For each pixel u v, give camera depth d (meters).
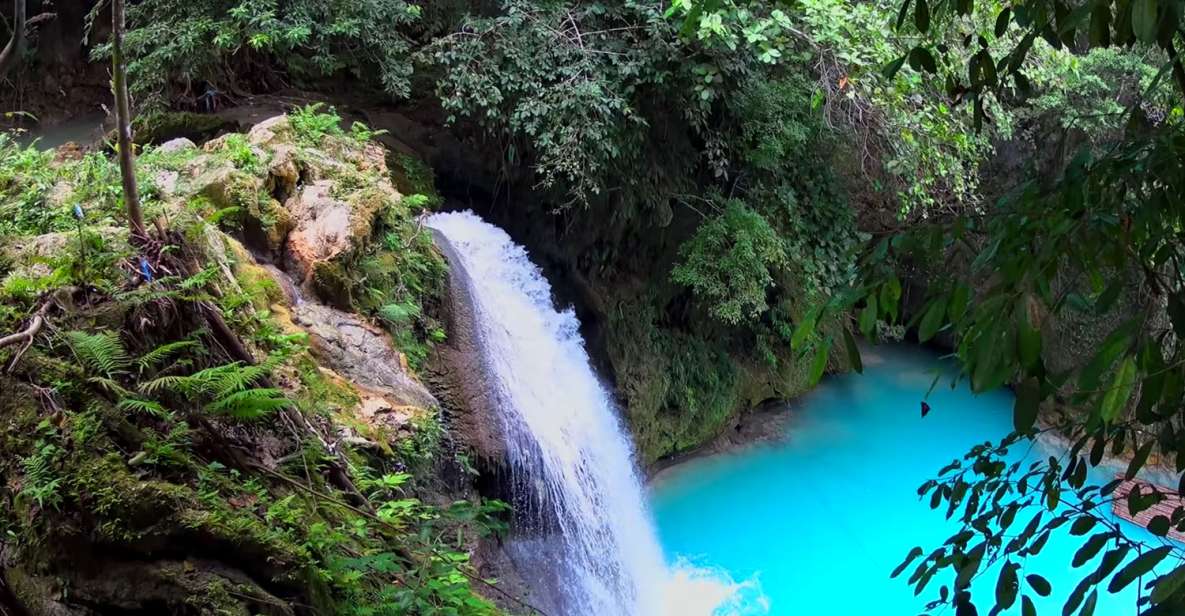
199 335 4.15
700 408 11.33
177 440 3.65
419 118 9.90
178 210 5.16
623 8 9.40
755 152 10.67
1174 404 1.64
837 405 12.75
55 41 12.44
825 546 9.60
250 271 5.32
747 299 10.34
